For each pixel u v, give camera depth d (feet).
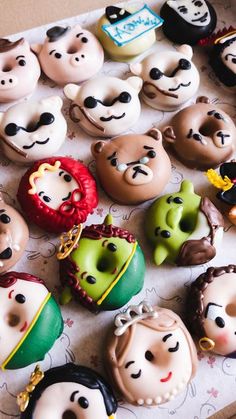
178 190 2.22
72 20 2.38
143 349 1.91
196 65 2.41
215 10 2.49
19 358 1.85
